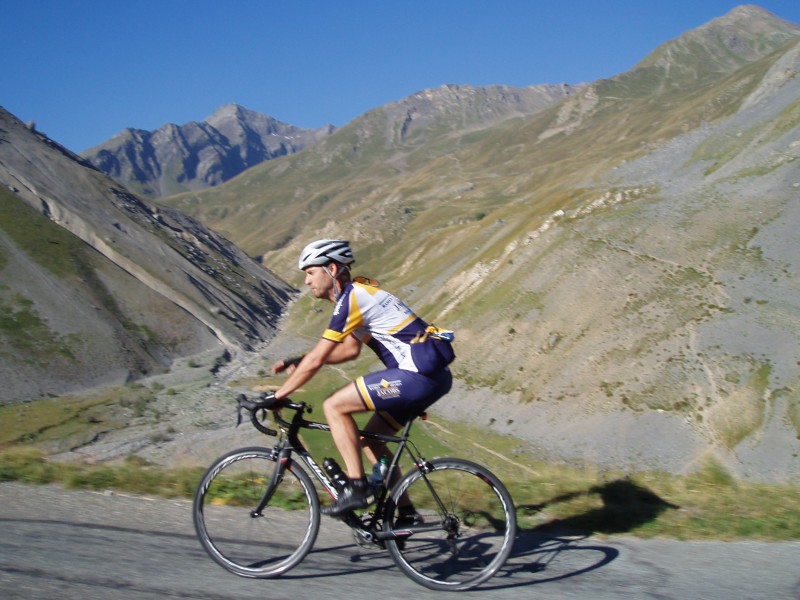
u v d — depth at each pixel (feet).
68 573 14.58
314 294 15.92
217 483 19.86
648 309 176.65
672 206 216.95
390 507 15.72
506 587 15.23
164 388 230.27
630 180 272.10
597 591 14.97
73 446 157.79
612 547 17.93
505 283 219.41
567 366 171.73
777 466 126.11
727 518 20.20
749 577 15.76
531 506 21.16
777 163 215.92
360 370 169.48
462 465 15.80
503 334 196.54
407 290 310.45
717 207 205.98
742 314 164.14
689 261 188.96
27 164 401.08
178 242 427.74
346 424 15.53
